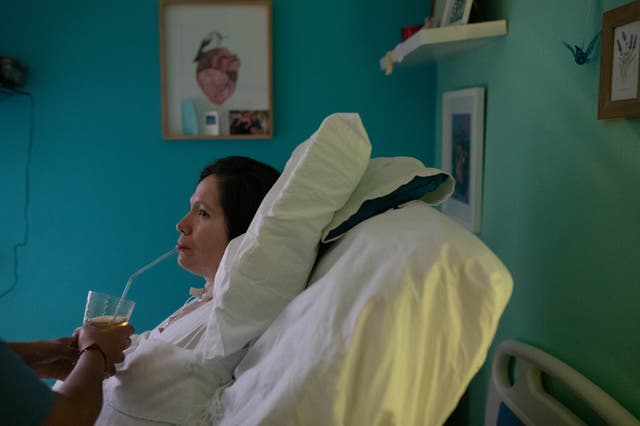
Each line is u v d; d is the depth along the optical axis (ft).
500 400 4.49
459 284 2.82
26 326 7.94
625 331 3.26
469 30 4.96
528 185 4.49
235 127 7.66
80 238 7.84
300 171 3.31
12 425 2.54
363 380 2.73
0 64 7.04
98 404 3.20
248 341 3.61
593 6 3.55
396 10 7.56
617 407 3.20
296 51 7.62
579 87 3.72
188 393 3.77
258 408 2.96
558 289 4.01
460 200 6.12
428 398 2.81
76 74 7.59
